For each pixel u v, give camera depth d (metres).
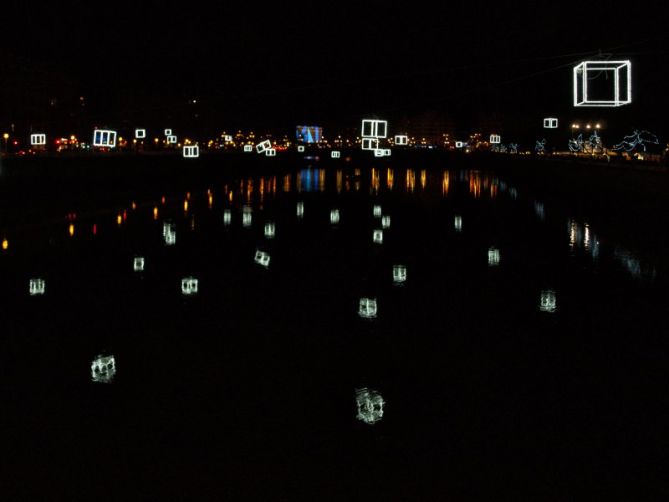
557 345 11.41
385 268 18.94
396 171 80.38
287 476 6.64
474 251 22.19
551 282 17.02
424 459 7.06
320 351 10.94
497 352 10.98
